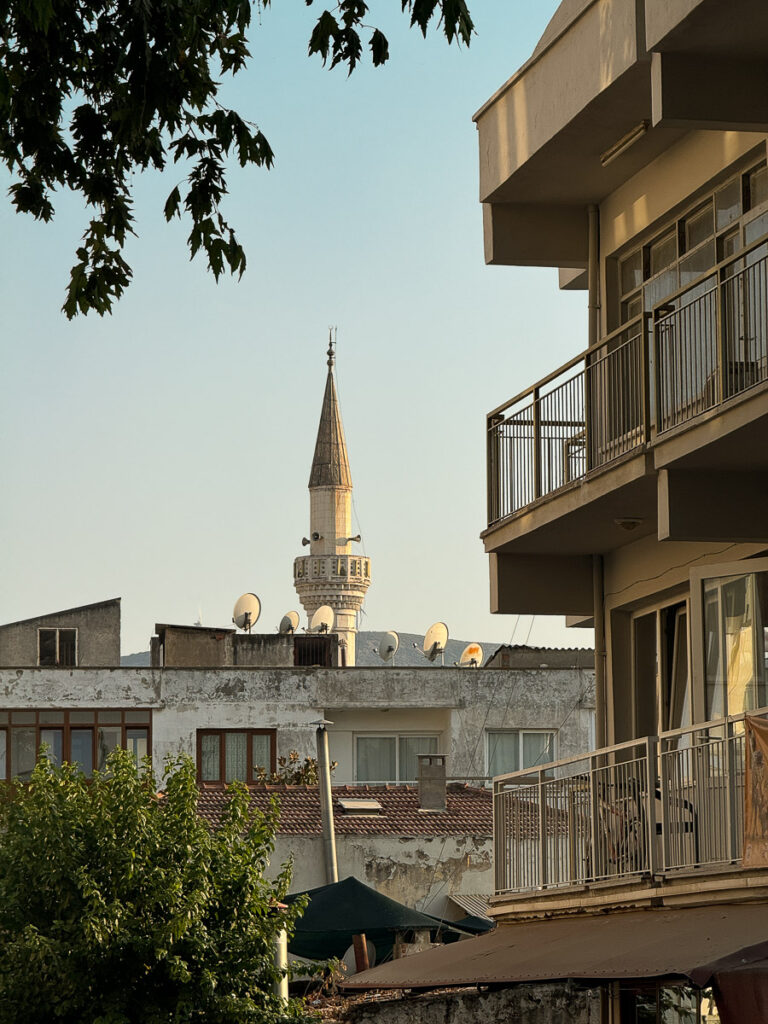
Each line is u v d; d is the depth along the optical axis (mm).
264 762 66000
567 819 21891
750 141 18953
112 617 80312
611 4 19125
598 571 23062
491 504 22875
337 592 151625
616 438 20781
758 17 16391
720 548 19797
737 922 15516
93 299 14344
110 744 64938
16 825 20047
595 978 14961
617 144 21062
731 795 16578
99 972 19266
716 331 17641
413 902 44906
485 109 22844
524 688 68500
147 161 13664
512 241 23062
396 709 67875
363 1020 28172
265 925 20438
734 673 18375
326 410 157875
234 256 13773
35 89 13125
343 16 12578
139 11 12469
